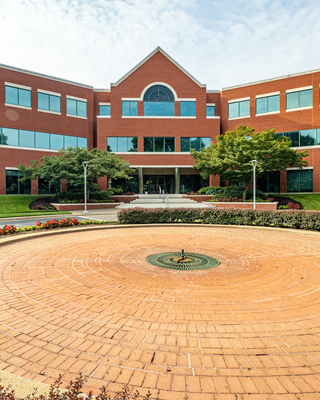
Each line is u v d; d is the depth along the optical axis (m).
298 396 2.06
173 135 29.06
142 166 28.81
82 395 2.00
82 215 18.33
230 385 2.17
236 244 8.25
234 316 3.41
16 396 1.94
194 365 2.42
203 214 12.77
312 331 3.05
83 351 2.61
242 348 2.70
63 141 27.67
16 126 24.81
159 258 6.46
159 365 2.42
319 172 25.80
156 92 29.17
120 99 28.78
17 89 24.95
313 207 22.92
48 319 3.26
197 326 3.14
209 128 29.11
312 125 26.14
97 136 28.52
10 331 2.96
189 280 4.86
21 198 22.77
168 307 3.67
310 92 26.25
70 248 7.41
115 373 2.30
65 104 27.81
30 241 8.36
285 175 27.33
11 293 4.09
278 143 21.83
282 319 3.33
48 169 20.97
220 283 4.70
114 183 30.03
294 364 2.45
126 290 4.31
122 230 10.97
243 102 29.22
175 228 11.58
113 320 3.26
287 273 5.29
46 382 2.16
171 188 32.09
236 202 23.11
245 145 21.67
